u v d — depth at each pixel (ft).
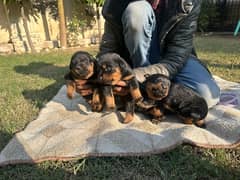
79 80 2.15
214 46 5.74
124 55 2.60
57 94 2.90
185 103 2.07
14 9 6.28
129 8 2.23
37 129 2.17
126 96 2.18
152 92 2.01
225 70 3.81
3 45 6.31
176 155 1.85
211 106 2.40
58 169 1.77
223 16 8.37
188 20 2.16
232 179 1.64
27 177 1.73
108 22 2.45
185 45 2.23
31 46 6.45
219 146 1.90
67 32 6.77
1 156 1.86
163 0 2.27
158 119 2.20
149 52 2.45
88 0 6.36
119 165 1.80
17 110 2.66
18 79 3.82
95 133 2.04
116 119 2.21
